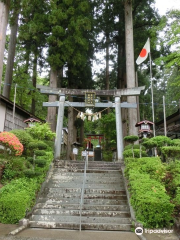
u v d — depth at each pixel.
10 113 14.18
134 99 13.24
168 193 6.38
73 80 17.86
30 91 19.50
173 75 25.28
